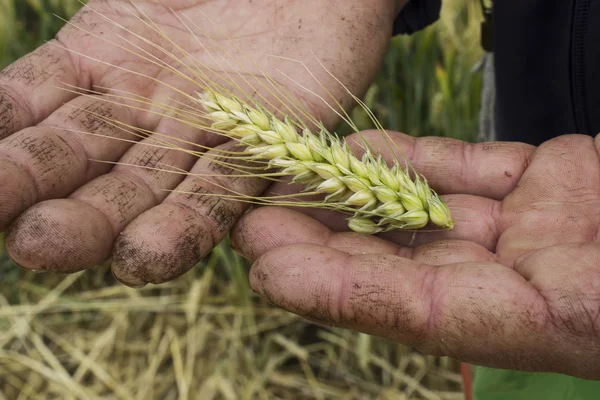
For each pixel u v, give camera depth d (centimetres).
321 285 22
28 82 28
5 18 53
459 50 51
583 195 25
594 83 29
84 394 45
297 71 30
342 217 27
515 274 22
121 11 31
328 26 31
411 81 52
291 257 23
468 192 28
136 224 24
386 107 53
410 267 22
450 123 49
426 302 22
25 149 25
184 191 25
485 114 37
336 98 30
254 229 25
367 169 26
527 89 32
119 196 25
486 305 21
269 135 26
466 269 22
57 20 54
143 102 28
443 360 47
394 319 22
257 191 27
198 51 31
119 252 24
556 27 30
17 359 47
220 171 27
